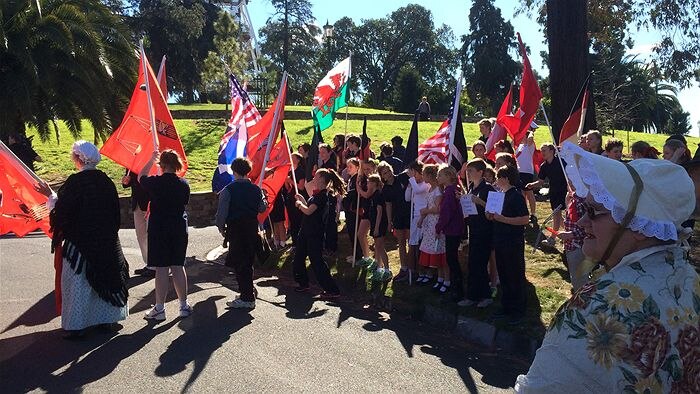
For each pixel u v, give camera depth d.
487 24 59.97
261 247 6.92
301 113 30.89
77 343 5.49
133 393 4.43
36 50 14.59
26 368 4.90
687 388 1.62
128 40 16.41
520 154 10.55
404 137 24.45
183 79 52.03
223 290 7.62
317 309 6.86
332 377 4.80
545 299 6.55
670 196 1.71
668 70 17.16
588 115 12.30
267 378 4.74
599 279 1.72
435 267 7.61
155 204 6.12
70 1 15.52
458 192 6.85
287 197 9.48
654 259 1.71
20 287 7.46
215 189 9.25
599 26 18.31
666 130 52.38
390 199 7.90
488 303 6.48
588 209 1.91
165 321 6.20
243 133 9.14
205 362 5.06
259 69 42.75
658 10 16.92
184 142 21.62
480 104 61.69
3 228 6.02
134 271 8.43
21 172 5.79
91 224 5.49
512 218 5.96
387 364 5.14
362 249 8.54
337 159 10.62
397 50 79.00
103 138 16.33
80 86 15.25
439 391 4.59
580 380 1.62
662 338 1.60
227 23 34.06
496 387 4.71
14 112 14.73
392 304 7.02
